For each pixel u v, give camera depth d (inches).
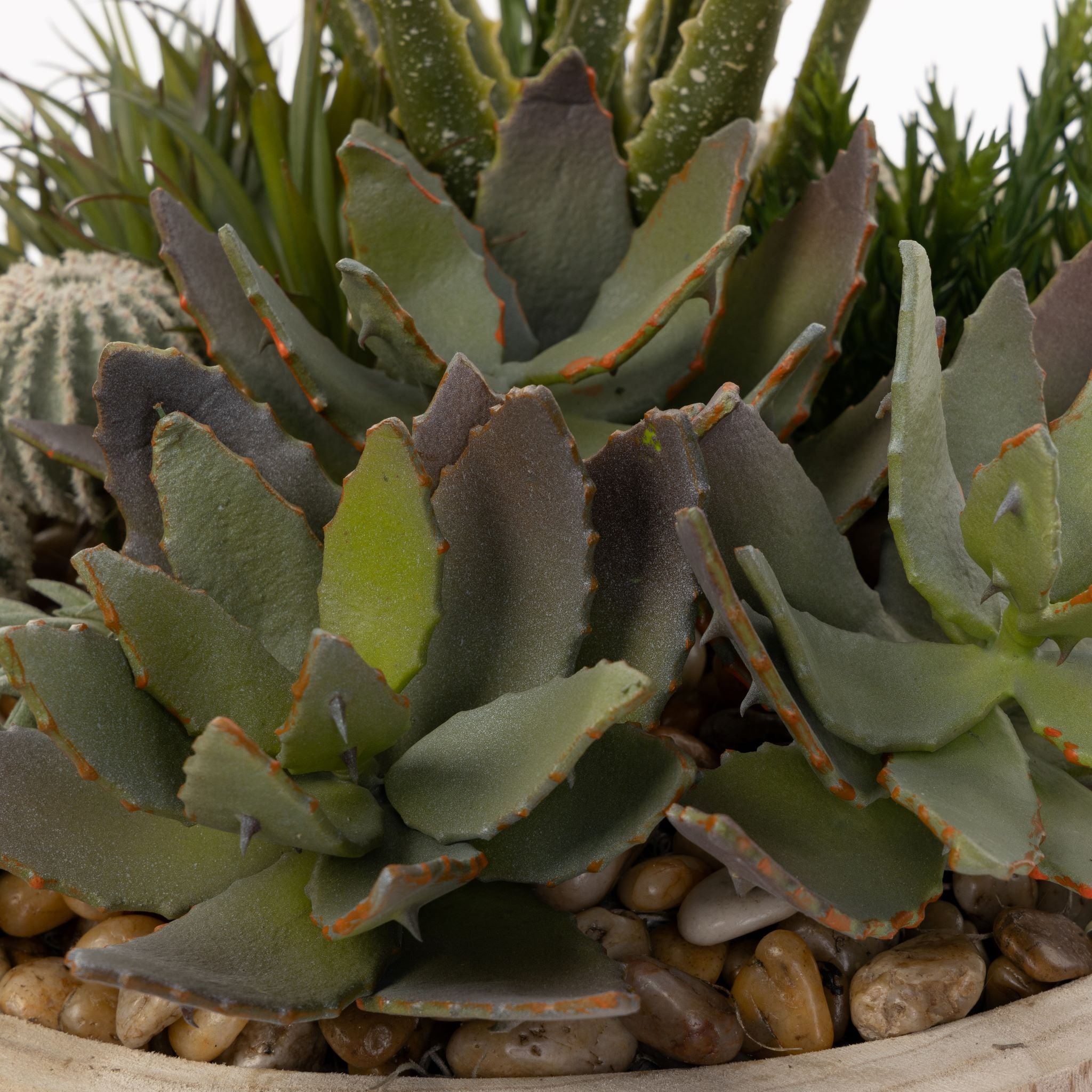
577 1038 14.8
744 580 15.2
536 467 14.3
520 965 13.8
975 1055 14.4
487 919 14.3
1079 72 22.1
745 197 17.8
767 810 14.5
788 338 17.1
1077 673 14.6
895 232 20.0
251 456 16.0
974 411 16.1
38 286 20.6
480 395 15.0
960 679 14.7
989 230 19.4
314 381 16.0
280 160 19.7
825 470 17.3
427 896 13.3
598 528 15.0
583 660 14.9
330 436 17.3
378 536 14.2
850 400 20.2
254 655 14.6
